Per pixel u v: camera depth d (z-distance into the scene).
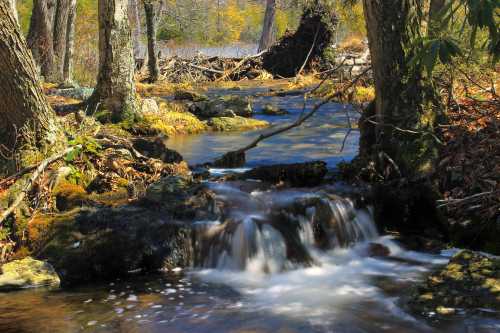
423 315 4.66
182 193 6.86
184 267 6.01
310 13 29.16
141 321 4.65
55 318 4.68
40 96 7.14
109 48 12.46
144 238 5.93
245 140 12.19
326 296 5.23
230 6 64.00
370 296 5.20
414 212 7.05
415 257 6.29
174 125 13.54
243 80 29.03
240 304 5.04
